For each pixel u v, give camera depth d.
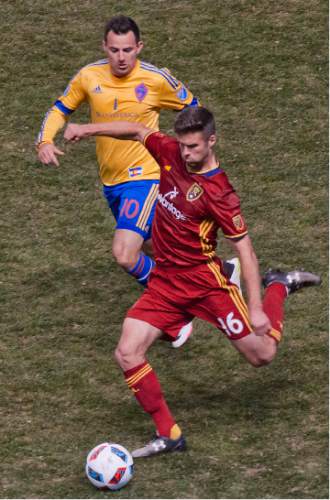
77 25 39.81
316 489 20.95
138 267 26.41
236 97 36.25
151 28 39.44
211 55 38.12
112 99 26.53
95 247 30.42
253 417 23.52
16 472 21.84
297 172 32.91
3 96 36.81
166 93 26.67
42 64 38.12
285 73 37.09
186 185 21.48
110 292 28.67
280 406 23.86
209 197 21.31
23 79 37.53
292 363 25.34
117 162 26.66
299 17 39.53
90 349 26.38
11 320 27.47
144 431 23.31
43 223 31.41
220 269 22.36
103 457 21.08
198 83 36.94
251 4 40.31
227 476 21.47
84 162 34.09
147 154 26.59
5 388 24.91
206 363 25.67
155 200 26.45
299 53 37.91
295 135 34.50
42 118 35.78
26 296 28.42
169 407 24.11
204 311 22.45
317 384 24.53
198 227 21.73
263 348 22.58
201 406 24.08
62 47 38.81
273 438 22.70
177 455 22.23
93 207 32.09
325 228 30.52
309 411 23.59
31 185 33.03
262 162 33.44
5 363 25.83
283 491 20.92
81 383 25.06
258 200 31.80
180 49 38.44
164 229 22.05
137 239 26.23
